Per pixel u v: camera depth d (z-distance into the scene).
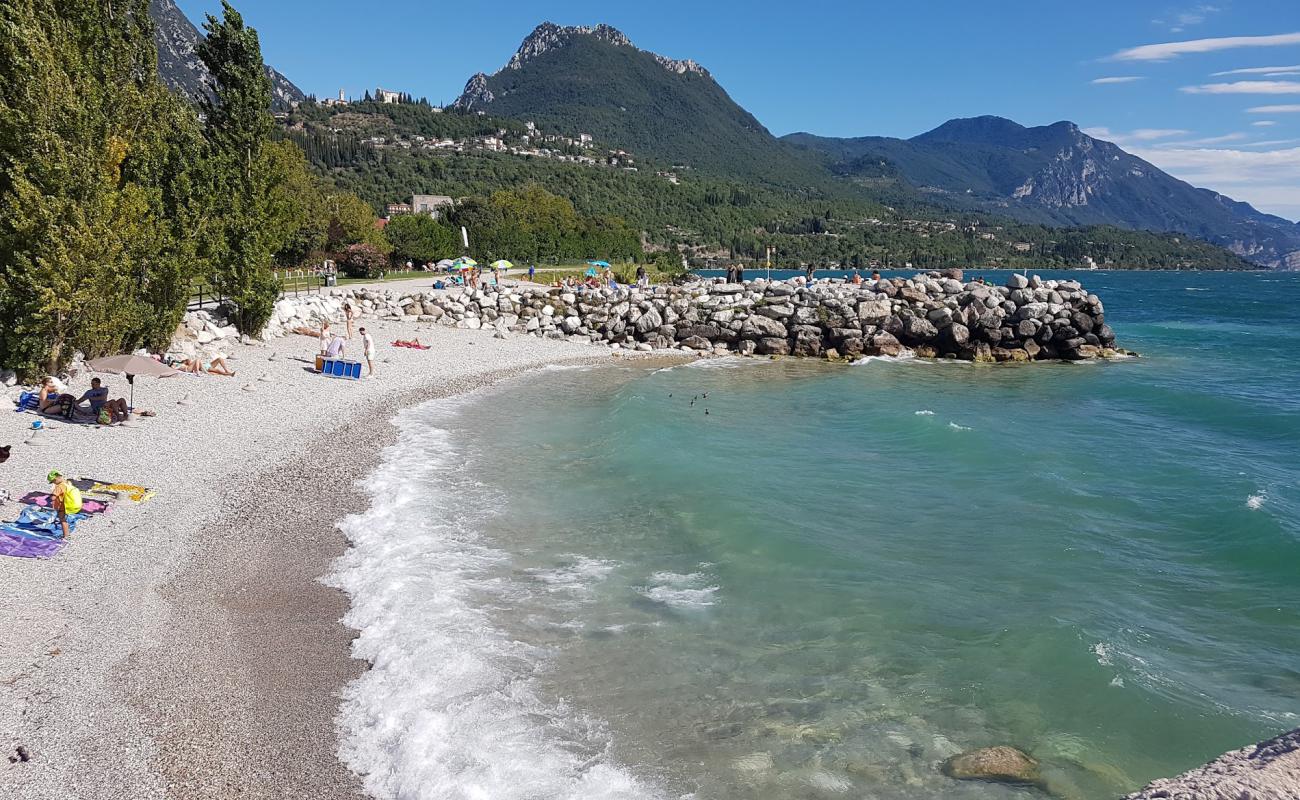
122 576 12.90
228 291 34.16
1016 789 8.56
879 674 10.93
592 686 10.41
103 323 24.80
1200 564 14.95
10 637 10.73
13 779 8.02
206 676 10.28
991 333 43.09
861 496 18.89
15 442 18.98
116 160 26.53
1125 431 26.28
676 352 44.09
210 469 18.61
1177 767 8.97
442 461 21.06
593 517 16.92
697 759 8.95
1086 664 11.10
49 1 24.25
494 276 69.56
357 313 47.31
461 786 8.23
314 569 13.79
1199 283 188.50
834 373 38.25
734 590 13.51
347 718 9.52
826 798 8.36
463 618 12.12
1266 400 31.59
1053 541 16.08
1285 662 11.34
